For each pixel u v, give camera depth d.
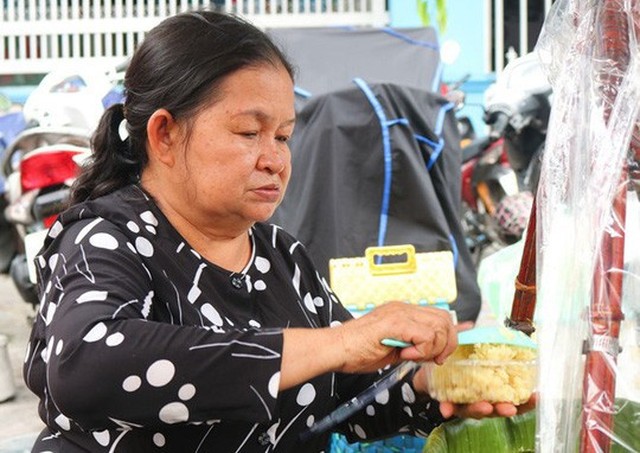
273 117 2.05
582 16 1.83
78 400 1.83
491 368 2.10
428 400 2.32
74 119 6.12
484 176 7.27
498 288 3.31
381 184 4.85
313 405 2.22
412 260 3.61
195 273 2.13
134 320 1.88
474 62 12.04
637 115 1.75
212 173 2.04
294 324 2.27
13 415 5.20
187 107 2.03
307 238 4.88
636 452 1.79
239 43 2.04
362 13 12.86
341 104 4.91
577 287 1.75
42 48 13.19
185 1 13.00
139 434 2.05
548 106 6.95
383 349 1.91
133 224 2.10
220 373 1.84
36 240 4.56
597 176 1.75
